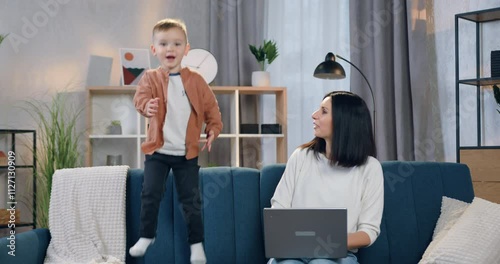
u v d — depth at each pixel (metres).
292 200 2.49
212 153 4.81
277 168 2.67
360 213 2.43
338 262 2.24
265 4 4.90
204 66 4.64
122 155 4.74
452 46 4.31
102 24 4.75
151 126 2.55
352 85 4.58
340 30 4.81
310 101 4.88
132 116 4.70
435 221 2.66
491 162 3.74
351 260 2.28
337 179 2.46
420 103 4.28
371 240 2.33
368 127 2.49
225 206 2.59
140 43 4.82
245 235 2.58
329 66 3.93
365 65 4.55
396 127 4.38
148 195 2.48
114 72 4.76
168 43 2.56
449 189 2.72
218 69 4.83
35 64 4.59
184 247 2.56
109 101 4.68
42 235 2.56
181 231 2.57
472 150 3.82
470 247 2.33
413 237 2.63
